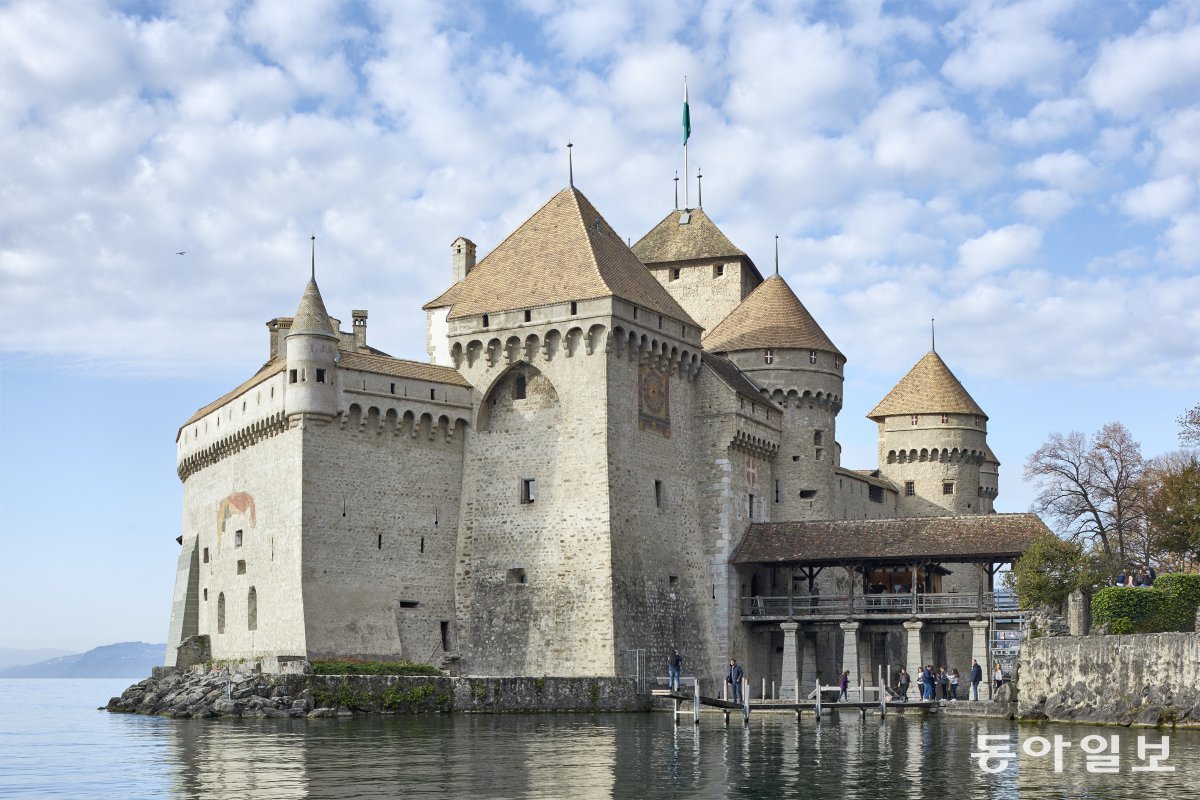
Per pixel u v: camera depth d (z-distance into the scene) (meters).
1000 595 82.69
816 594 91.62
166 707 77.25
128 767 48.41
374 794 40.72
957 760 49.78
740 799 40.44
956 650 108.94
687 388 88.56
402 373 80.44
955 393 116.31
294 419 76.31
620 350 81.50
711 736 59.03
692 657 85.19
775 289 101.12
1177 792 41.72
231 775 45.25
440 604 80.88
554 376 81.38
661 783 43.50
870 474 116.88
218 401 89.38
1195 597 65.75
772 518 95.50
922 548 84.25
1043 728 62.12
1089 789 42.44
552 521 80.19
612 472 79.44
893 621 86.81
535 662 79.19
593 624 78.00
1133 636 63.12
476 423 83.12
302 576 74.88
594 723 65.88
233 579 83.12
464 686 71.62
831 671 94.12
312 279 78.62
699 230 108.50
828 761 49.47
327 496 76.44
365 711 69.69
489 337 82.88
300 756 50.19
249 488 81.94
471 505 82.50
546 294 82.25
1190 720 59.66
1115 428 102.50
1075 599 71.94
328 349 77.00
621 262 86.06
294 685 69.69
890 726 64.62
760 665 90.25
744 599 88.94
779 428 96.44
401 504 79.75
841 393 100.62
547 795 40.75
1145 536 100.75
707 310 106.38
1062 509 102.12
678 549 85.44
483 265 86.75
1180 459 108.25
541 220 87.06
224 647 84.06
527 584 80.19
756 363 97.75
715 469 88.69
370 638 76.88
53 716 88.31
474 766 47.12
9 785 44.25
